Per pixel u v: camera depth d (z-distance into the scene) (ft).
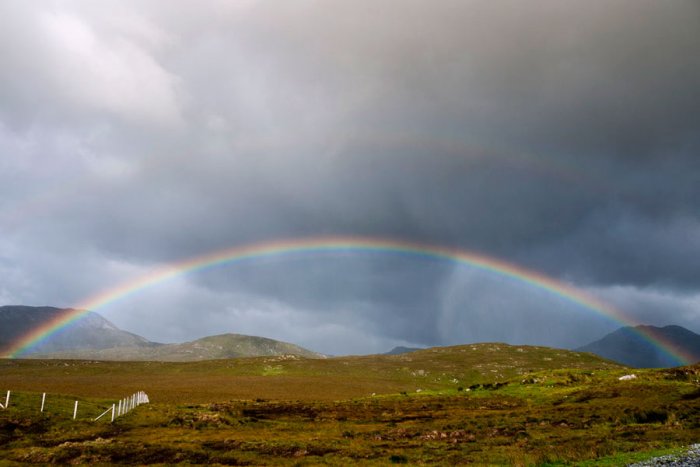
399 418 230.27
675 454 110.01
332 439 166.61
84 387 444.55
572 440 145.89
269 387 527.40
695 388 258.78
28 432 168.55
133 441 156.66
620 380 312.71
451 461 122.42
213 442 156.97
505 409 251.39
